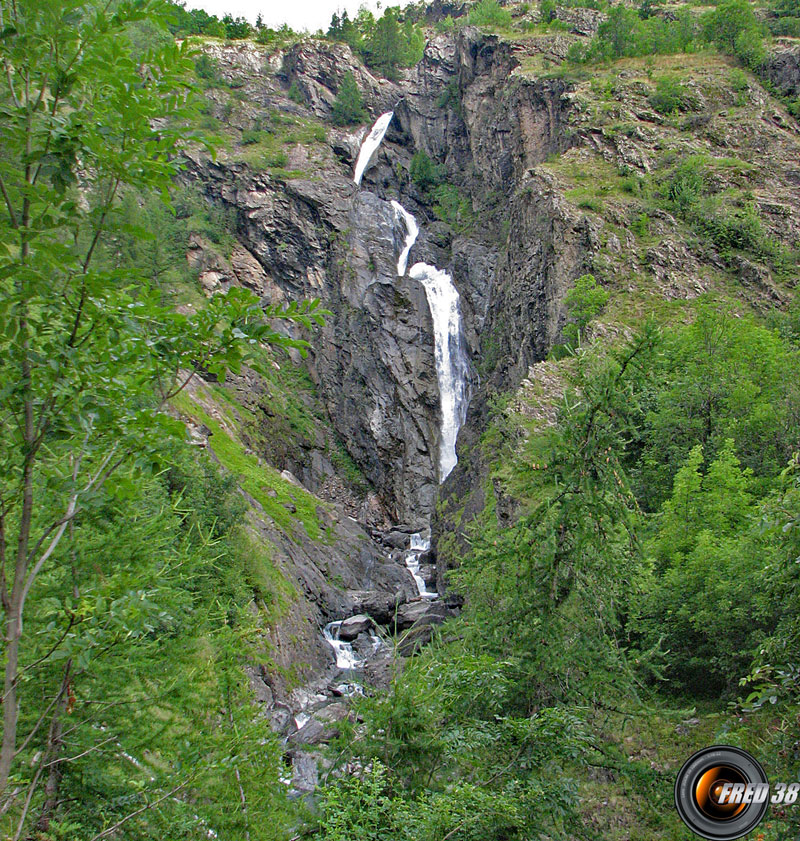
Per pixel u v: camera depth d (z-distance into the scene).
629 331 38.66
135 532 8.34
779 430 24.80
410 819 7.79
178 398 47.34
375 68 99.94
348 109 87.75
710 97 63.12
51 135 4.47
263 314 5.10
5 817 5.53
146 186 4.88
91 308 4.79
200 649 8.75
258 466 49.44
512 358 51.44
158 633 8.30
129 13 4.60
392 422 62.31
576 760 10.08
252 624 11.20
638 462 26.55
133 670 7.41
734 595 16.61
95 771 6.97
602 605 11.07
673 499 20.94
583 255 46.06
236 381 57.31
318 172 76.44
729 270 45.25
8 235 4.36
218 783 7.95
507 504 27.78
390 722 9.22
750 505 20.34
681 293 42.75
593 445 10.93
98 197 5.32
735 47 70.81
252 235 69.81
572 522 10.90
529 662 10.62
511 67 74.69
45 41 4.50
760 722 12.03
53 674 6.70
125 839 6.80
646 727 15.53
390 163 82.38
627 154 55.59
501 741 9.91
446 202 79.00
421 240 74.31
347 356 65.38
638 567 11.55
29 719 6.62
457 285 67.56
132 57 5.06
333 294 68.56
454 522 46.75
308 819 8.66
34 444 4.66
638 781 9.96
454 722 10.03
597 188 52.03
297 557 39.88
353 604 39.62
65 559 7.55
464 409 61.31
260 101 87.06
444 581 42.56
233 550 28.98
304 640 32.22
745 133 58.69
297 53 92.25
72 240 4.88
